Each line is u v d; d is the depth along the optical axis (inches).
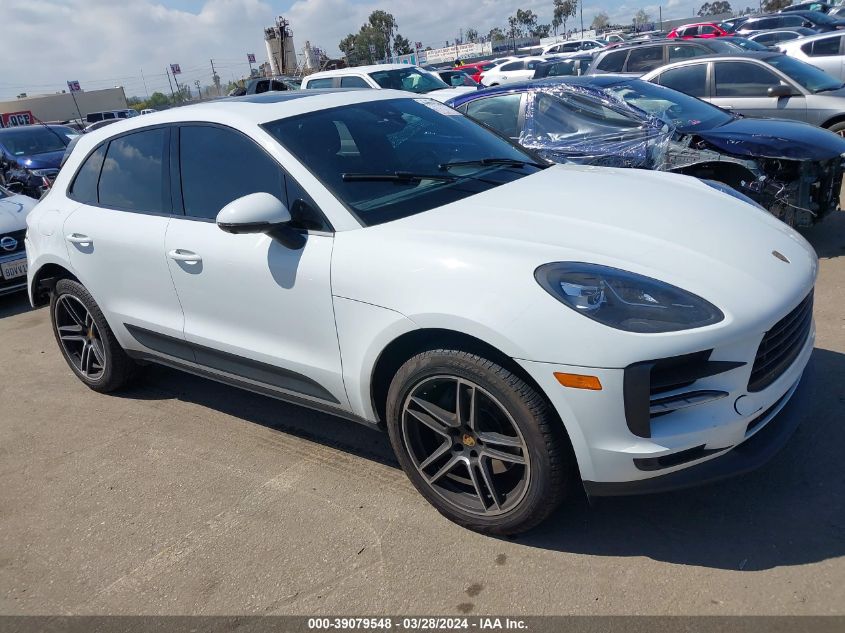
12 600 105.1
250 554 108.2
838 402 128.4
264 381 129.6
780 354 95.9
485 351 96.4
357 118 133.9
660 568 94.6
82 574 109.0
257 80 685.9
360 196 116.0
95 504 127.6
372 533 109.5
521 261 94.7
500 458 99.6
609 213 109.9
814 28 821.9
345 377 112.6
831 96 311.0
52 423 164.2
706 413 89.3
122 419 161.6
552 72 673.6
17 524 124.8
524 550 101.7
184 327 137.6
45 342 228.7
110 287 151.5
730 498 107.0
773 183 211.6
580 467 92.0
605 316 87.5
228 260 123.0
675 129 229.3
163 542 114.0
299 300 114.3
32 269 171.6
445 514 109.1
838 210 266.2
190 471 134.9
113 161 152.9
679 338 85.4
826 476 108.9
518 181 128.0
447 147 137.3
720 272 94.3
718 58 343.3
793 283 97.6
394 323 101.7
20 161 499.5
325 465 131.2
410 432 108.7
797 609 84.7
